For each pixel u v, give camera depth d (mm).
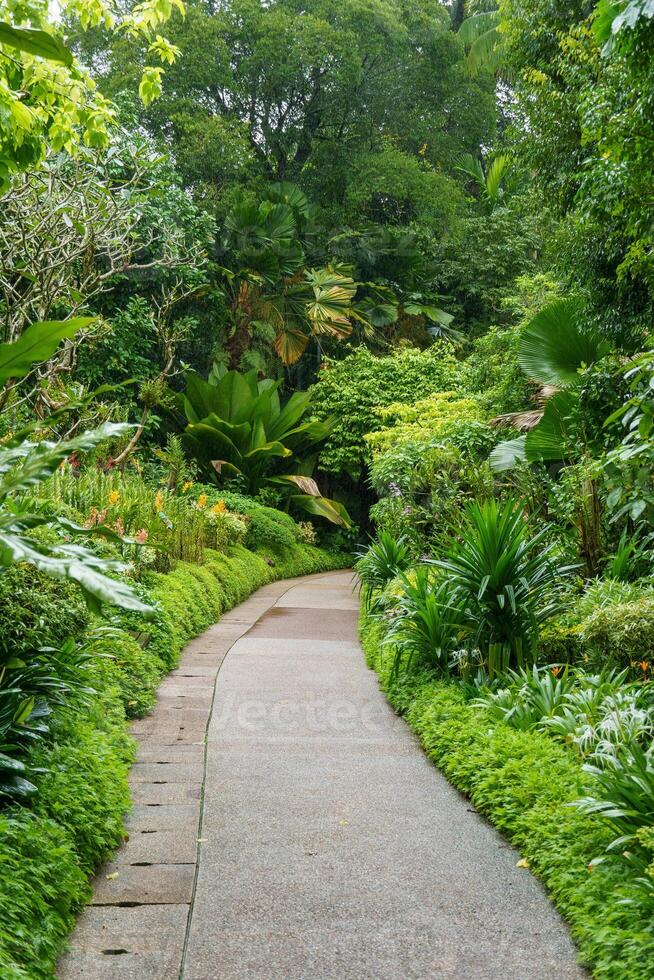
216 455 20188
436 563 6316
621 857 3121
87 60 23531
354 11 25938
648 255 7125
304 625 10008
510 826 3762
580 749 4180
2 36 2031
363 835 3791
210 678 6887
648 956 2527
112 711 5176
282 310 23531
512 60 10664
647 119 6090
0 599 4094
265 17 24891
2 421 8836
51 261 9422
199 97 24766
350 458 22188
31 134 5105
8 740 3742
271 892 3215
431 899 3186
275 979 2611
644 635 5176
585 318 10219
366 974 2650
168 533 10773
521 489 9188
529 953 2801
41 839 3059
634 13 3791
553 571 6121
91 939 2842
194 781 4453
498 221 27156
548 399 9891
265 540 17672
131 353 17938
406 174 26359
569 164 9766
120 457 11672
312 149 27781
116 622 6301
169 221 17156
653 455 5113
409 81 27625
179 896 3170
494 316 27688
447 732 4965
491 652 5812
